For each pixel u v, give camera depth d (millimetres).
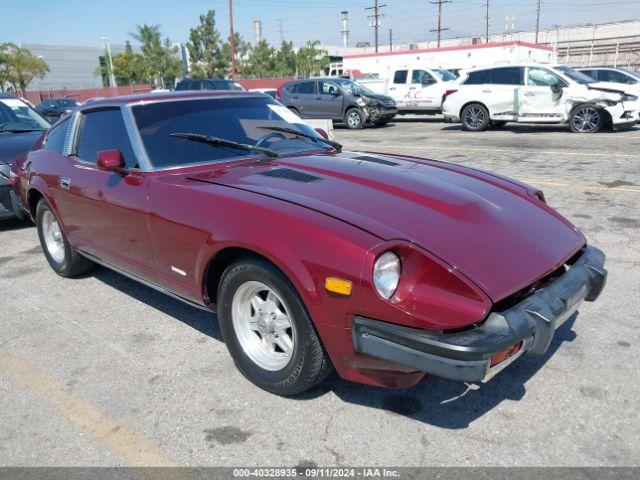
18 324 4051
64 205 4406
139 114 3883
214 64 58531
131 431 2797
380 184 3168
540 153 10594
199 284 3195
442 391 3047
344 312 2521
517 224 2994
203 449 2650
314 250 2576
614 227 5875
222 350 3568
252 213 2854
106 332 3873
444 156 10727
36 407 3023
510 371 3207
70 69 86000
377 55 29188
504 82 14820
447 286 2438
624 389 3006
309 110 18859
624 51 53281
